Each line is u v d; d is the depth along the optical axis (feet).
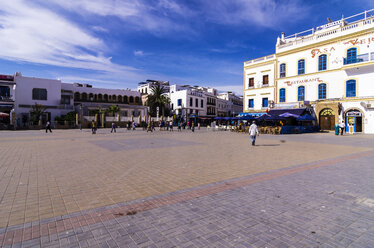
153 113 167.32
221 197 14.39
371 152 33.96
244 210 12.32
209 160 27.48
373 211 12.14
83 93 145.59
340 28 83.87
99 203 13.43
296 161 26.89
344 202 13.43
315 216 11.55
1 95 109.29
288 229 10.22
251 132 43.55
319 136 67.46
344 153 33.12
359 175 19.90
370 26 75.77
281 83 102.83
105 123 125.49
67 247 8.74
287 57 100.94
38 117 112.88
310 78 92.58
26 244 8.95
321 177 19.26
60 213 11.99
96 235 9.67
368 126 76.69
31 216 11.62
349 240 9.29
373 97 74.90
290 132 79.30
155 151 34.99
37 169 22.38
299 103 94.58
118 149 37.09
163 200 13.92
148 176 19.77
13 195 14.80
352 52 80.64
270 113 100.94
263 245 8.92
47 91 122.21
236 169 22.56
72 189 16.10
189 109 170.19
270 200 13.83
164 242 9.12
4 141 49.88
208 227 10.41
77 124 116.06
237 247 8.77
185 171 21.67
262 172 21.25
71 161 26.55
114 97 157.99
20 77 114.62
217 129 108.47
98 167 23.36
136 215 11.73
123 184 17.34
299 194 14.88
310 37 93.04
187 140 53.83
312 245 8.93
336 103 83.66
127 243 9.04
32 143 45.93
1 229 10.21
